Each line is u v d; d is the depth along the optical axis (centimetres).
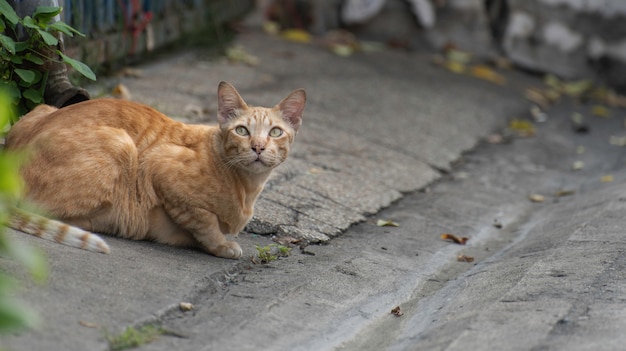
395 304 576
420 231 735
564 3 1412
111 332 450
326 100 1059
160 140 578
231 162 577
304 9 1421
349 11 1438
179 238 594
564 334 468
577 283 549
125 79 974
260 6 1360
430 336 502
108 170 548
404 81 1213
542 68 1431
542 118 1202
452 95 1194
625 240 636
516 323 490
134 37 1015
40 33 631
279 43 1288
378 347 504
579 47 1421
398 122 1034
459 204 825
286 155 599
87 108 565
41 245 520
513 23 1423
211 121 891
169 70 1052
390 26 1438
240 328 492
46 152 541
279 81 1102
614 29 1405
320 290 568
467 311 530
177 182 564
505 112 1191
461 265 668
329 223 707
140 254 557
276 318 514
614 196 793
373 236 707
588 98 1363
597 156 1054
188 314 501
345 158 880
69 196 539
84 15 900
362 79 1181
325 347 492
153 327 470
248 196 599
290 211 709
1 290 382
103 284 498
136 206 569
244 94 1011
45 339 424
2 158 374
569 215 769
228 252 591
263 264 605
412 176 882
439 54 1429
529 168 985
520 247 684
